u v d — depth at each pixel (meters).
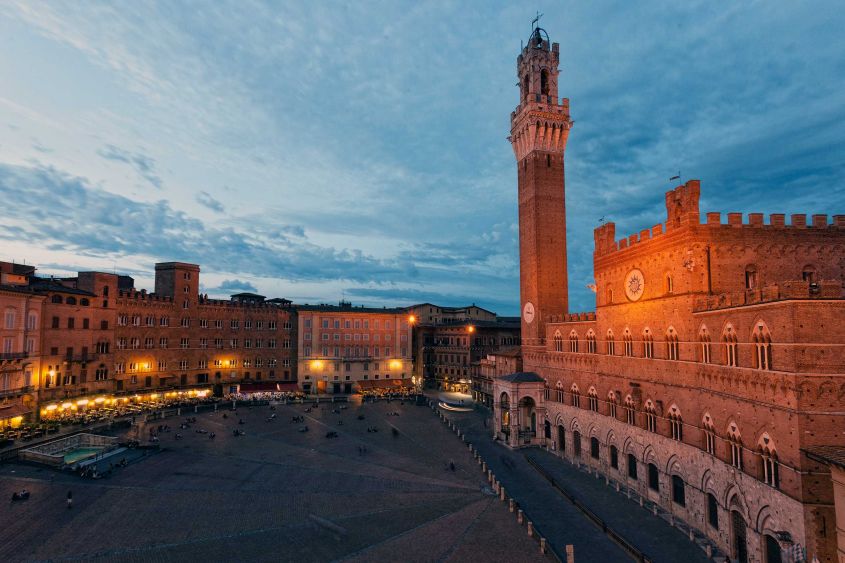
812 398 37.19
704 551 46.41
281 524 50.28
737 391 45.25
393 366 149.50
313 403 123.06
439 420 106.38
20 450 69.12
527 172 98.44
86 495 56.88
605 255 72.56
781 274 54.97
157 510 53.06
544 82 100.12
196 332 126.44
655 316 59.91
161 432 88.62
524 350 99.50
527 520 52.62
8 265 89.75
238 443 82.00
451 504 57.00
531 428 92.94
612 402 70.06
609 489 64.56
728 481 46.03
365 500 57.62
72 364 98.94
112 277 109.44
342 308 152.62
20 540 45.22
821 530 35.94
